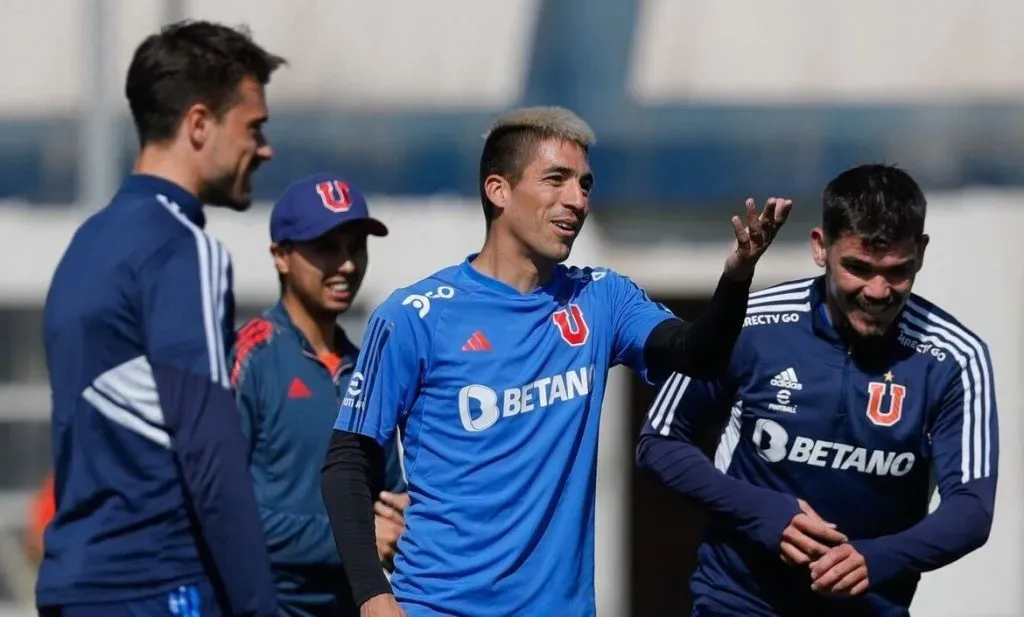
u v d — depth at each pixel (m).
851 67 37.16
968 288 33.53
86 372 11.93
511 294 13.17
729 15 37.97
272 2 39.53
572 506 12.98
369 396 12.98
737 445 14.84
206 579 11.98
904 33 37.47
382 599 12.46
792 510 14.04
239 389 16.20
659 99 37.00
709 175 36.28
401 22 38.84
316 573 16.31
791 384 14.38
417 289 13.21
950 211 33.84
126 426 11.88
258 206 35.84
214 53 12.52
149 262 11.87
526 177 13.02
